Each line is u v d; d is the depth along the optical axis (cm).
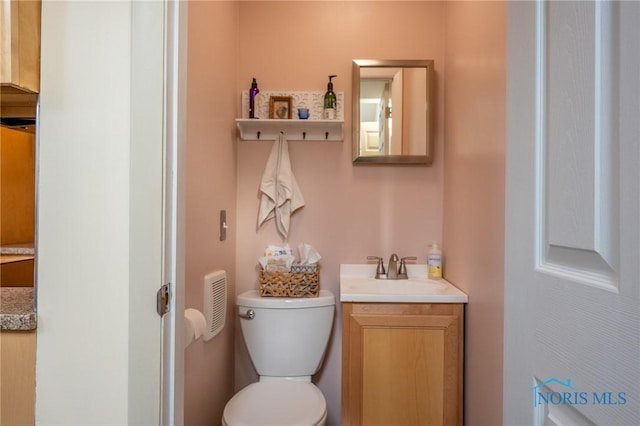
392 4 196
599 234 49
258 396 153
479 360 137
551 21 60
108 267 81
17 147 132
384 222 197
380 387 153
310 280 179
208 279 146
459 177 165
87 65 82
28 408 81
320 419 137
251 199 198
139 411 80
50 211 82
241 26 198
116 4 82
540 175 63
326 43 198
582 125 52
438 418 151
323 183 198
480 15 139
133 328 81
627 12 45
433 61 192
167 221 83
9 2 76
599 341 48
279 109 193
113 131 82
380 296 153
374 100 194
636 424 42
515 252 70
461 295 152
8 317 80
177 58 87
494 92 125
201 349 142
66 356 81
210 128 150
